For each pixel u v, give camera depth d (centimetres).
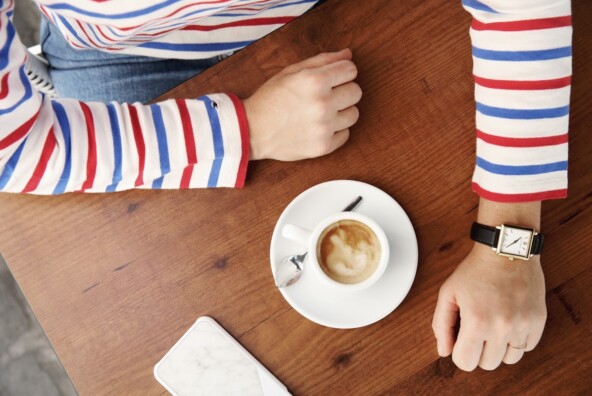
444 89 82
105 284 83
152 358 82
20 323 171
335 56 81
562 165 74
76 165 77
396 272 79
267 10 91
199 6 75
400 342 79
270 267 82
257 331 81
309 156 81
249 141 80
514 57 72
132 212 84
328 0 84
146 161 79
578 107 79
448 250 80
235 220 83
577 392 76
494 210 77
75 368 82
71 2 72
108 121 79
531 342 76
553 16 70
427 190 81
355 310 79
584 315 77
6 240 84
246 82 85
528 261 76
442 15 81
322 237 78
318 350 80
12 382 171
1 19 69
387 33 83
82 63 104
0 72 67
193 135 79
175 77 104
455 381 78
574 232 78
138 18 74
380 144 82
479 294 76
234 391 80
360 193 81
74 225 84
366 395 79
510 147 74
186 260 83
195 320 82
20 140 72
